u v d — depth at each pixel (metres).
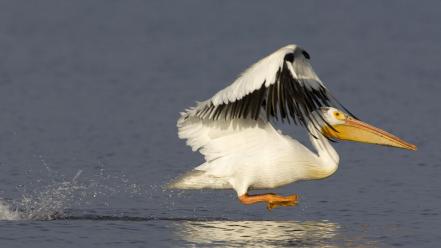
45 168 15.73
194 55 32.50
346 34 38.78
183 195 13.75
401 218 12.16
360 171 15.69
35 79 26.91
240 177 11.85
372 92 25.02
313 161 11.94
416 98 24.05
